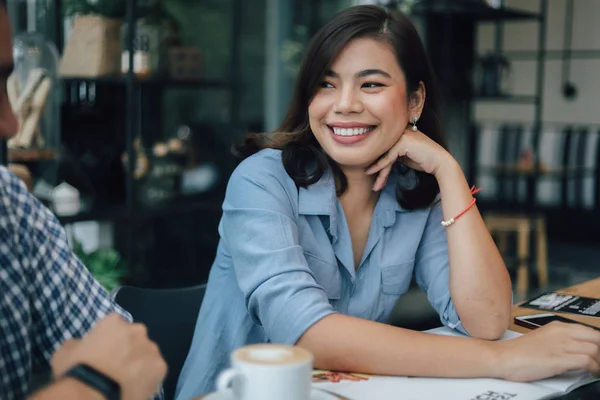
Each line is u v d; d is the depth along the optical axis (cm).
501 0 682
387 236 144
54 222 100
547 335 109
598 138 597
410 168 144
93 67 299
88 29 298
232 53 364
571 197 619
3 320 88
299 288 115
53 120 271
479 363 104
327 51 132
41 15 305
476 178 638
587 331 108
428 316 173
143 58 313
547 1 667
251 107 547
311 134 141
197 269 375
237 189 132
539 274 496
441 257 144
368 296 142
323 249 138
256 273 120
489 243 132
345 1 522
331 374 106
